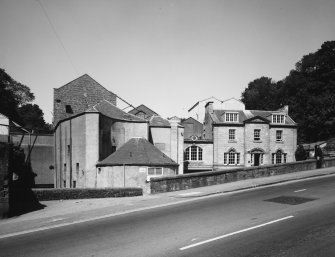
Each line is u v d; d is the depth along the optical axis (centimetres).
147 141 3453
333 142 4972
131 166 3033
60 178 4012
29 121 8719
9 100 6612
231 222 1186
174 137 3931
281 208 1395
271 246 898
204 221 1221
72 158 3581
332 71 6444
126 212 1480
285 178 2475
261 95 9019
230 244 931
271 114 4888
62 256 895
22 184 1945
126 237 1052
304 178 2545
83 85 4559
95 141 3219
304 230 1037
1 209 1437
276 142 4778
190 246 931
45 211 1587
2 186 1450
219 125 4659
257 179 2519
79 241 1033
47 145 4541
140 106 5272
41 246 999
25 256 908
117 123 3519
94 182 3195
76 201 1845
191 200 1741
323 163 3231
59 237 1095
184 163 4519
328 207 1368
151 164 3061
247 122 4684
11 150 1514
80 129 3391
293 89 7162
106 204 1702
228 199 1708
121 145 3525
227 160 4622
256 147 4666
